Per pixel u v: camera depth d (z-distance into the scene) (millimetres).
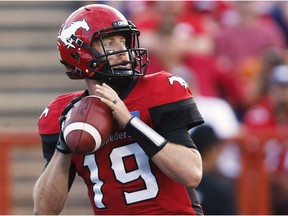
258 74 22828
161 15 23781
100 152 11828
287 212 19172
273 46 25578
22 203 23172
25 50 27156
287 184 19188
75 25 11773
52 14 27672
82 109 11438
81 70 11828
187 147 11609
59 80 26562
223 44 25203
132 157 11758
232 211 18609
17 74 26641
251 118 22156
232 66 24703
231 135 19281
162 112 11711
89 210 22594
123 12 25703
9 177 19328
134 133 11375
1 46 27156
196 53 23734
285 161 19188
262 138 19172
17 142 19266
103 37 11562
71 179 12273
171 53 23484
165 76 11984
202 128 18312
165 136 11688
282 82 21875
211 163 18375
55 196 12047
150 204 11836
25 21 27578
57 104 12391
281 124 21844
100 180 11914
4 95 26188
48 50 27156
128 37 11758
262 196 19156
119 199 11875
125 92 11797
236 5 26125
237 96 23766
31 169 23766
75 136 11266
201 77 23578
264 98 22469
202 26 24375
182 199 11953
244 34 25344
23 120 25797
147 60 11641
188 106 11805
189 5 25500
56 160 11945
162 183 11812
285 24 26984
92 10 11797
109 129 11414
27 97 26203
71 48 11797
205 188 18281
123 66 11570
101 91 11414
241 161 19188
